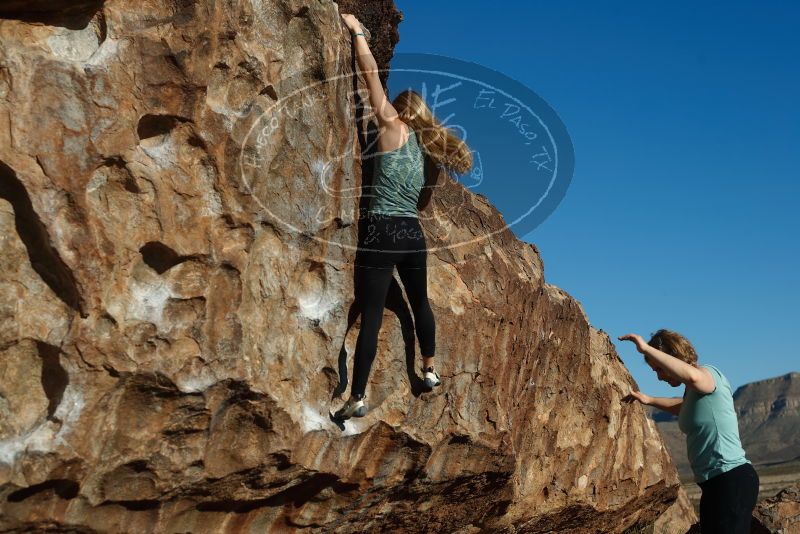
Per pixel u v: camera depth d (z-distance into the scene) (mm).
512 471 6066
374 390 4746
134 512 3711
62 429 3248
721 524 4961
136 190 3381
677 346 5285
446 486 5523
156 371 3471
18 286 3176
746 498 4969
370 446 4715
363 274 4387
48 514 3367
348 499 4754
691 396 5211
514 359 6125
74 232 3193
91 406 3328
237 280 3758
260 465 4023
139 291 3449
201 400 3654
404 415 4852
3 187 3119
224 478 3920
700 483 5145
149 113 3395
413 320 4891
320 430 4273
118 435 3475
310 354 4254
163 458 3645
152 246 3467
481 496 6090
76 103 3182
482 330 5531
